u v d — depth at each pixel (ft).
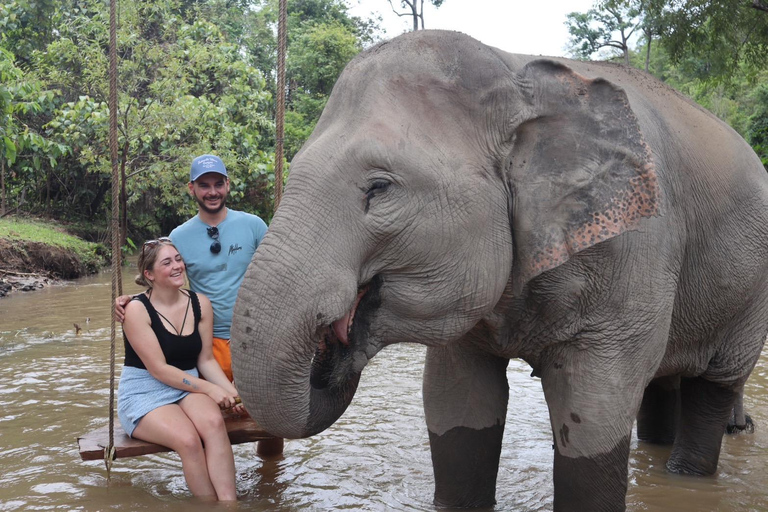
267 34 104.01
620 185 8.96
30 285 39.29
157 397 12.16
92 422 16.10
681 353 12.85
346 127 8.45
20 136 37.70
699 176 11.58
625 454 10.10
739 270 12.43
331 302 7.92
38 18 60.90
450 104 8.68
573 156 8.98
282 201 8.29
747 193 12.63
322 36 97.35
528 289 9.74
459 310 8.90
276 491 12.35
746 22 49.60
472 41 9.05
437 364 11.27
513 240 9.16
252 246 13.51
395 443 14.89
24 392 18.63
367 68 8.74
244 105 61.46
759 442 15.52
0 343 24.84
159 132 48.67
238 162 53.67
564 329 9.87
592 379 9.88
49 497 11.89
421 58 8.75
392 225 8.28
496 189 8.89
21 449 14.40
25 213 58.75
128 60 50.83
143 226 62.03
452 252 8.59
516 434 15.67
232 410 12.42
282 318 7.80
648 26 52.65
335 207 8.14
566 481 10.20
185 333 12.43
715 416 13.62
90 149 49.55
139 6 52.85
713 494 12.51
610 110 9.08
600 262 9.53
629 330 9.82
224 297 13.28
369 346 8.76
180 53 52.90
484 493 11.55
